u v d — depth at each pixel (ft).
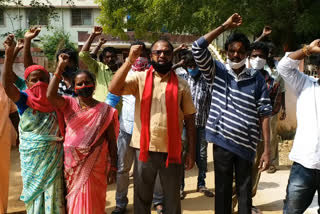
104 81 16.96
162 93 11.13
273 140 20.31
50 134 11.85
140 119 11.25
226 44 11.77
